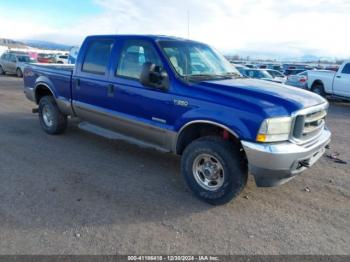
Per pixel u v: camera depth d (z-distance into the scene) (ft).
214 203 12.50
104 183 14.11
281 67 120.57
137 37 15.11
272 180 11.59
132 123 15.11
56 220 10.93
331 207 12.78
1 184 13.48
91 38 17.37
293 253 9.75
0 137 20.25
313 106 12.26
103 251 9.43
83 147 18.99
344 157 19.33
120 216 11.43
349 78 43.45
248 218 11.69
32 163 16.07
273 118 10.98
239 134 11.36
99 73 16.58
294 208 12.58
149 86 13.82
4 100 35.40
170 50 14.39
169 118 13.52
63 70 19.29
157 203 12.53
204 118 12.20
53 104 20.47
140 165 16.49
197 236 10.43
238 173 11.84
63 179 14.30
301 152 11.23
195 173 12.94
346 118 33.73
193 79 13.52
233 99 11.75
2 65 75.20
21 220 10.82
